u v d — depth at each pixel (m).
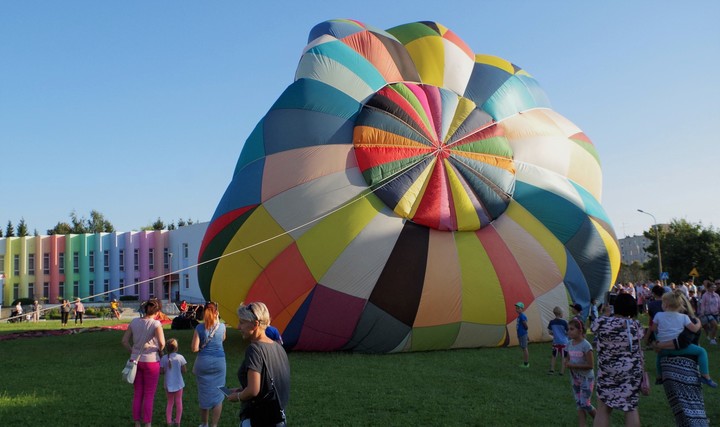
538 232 18.31
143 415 8.05
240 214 17.44
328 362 14.63
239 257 16.97
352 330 16.09
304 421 8.74
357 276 16.16
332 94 17.91
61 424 8.60
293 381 11.94
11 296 64.88
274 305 16.28
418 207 17.16
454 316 16.70
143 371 8.08
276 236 16.59
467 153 18.05
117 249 67.00
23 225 110.75
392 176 17.22
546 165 19.39
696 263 60.97
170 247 67.62
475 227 17.62
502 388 11.27
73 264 66.25
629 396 6.84
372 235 16.52
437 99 18.48
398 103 17.84
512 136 19.28
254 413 4.91
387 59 19.19
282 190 16.97
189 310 27.20
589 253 18.83
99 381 12.24
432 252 16.92
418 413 9.26
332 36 19.23
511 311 17.19
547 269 17.95
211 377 7.93
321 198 16.67
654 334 7.48
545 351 16.47
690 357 7.21
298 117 17.70
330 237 16.36
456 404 9.87
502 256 17.59
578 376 8.04
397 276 16.36
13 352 17.78
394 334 16.22
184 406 9.77
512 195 18.59
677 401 7.13
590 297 18.75
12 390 11.26
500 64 20.91
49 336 23.84
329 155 17.14
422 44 20.16
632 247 144.00
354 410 9.42
